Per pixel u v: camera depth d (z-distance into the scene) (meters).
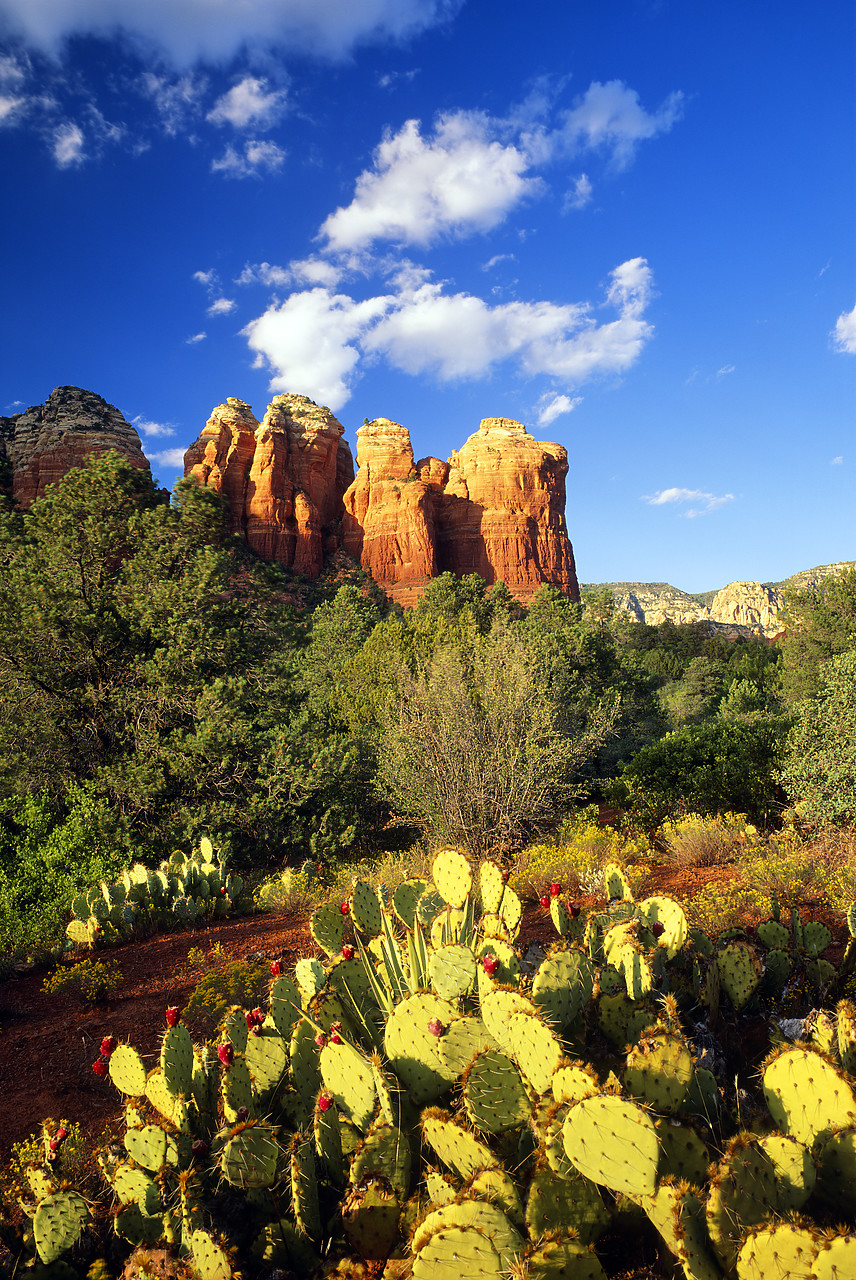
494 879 3.84
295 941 6.50
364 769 12.96
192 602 14.77
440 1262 1.82
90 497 17.23
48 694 12.98
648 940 3.06
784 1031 2.96
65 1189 2.59
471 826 9.65
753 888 5.96
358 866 9.57
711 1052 2.64
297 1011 3.18
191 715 12.95
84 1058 4.35
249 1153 2.36
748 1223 1.80
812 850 7.26
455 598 49.78
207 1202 2.41
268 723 14.34
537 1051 2.27
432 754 10.08
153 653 14.03
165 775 12.24
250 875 10.77
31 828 10.09
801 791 8.08
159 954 6.56
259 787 12.35
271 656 18.83
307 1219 2.25
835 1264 1.55
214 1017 4.70
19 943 7.28
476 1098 2.29
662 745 11.91
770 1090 2.19
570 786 10.60
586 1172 1.90
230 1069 2.73
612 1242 2.12
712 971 3.04
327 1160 2.46
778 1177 1.89
